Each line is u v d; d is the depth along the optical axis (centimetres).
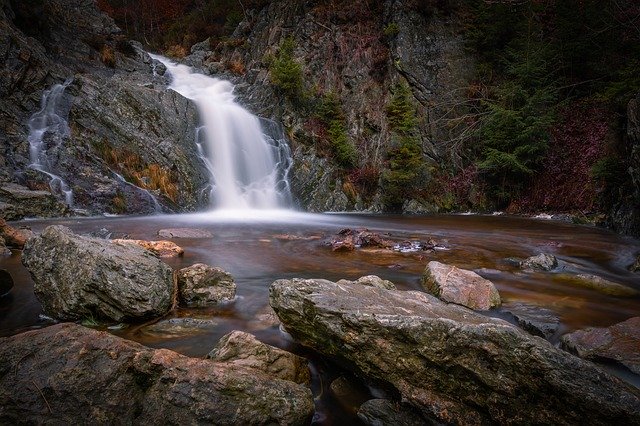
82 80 1455
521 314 440
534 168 1552
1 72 1295
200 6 3142
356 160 1714
